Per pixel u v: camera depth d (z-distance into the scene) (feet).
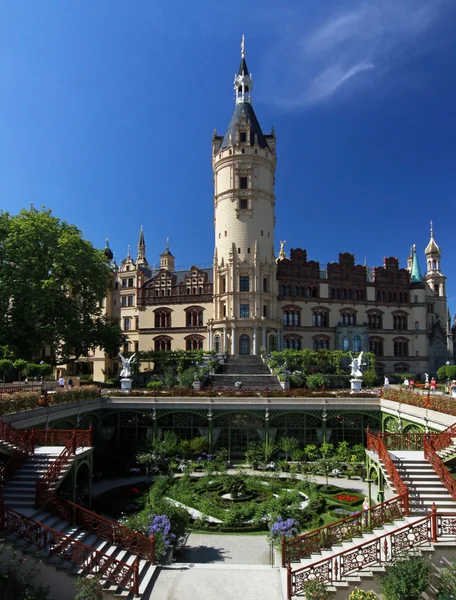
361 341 272.72
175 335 264.52
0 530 58.39
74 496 80.94
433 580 54.39
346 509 98.32
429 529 57.36
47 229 178.50
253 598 57.67
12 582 52.16
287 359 212.23
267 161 262.06
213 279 264.93
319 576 56.70
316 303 273.13
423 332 288.10
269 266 255.29
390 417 136.05
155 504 83.92
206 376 187.73
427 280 326.03
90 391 138.51
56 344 189.26
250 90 275.59
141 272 277.23
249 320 243.40
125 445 139.03
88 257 188.44
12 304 172.45
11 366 130.21
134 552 66.90
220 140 281.13
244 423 145.79
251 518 95.14
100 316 225.35
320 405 142.82
